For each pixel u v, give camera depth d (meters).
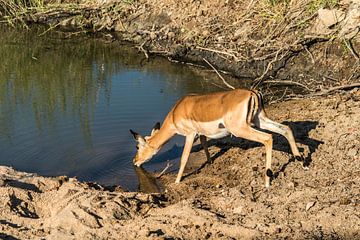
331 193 8.27
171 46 18.83
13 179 9.80
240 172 9.89
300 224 7.62
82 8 22.56
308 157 9.84
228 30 18.02
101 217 8.32
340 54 15.27
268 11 17.36
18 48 20.38
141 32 20.30
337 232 7.36
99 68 17.81
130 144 11.91
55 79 16.81
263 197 8.52
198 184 9.79
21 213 8.62
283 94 14.27
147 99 14.64
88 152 11.55
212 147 11.30
